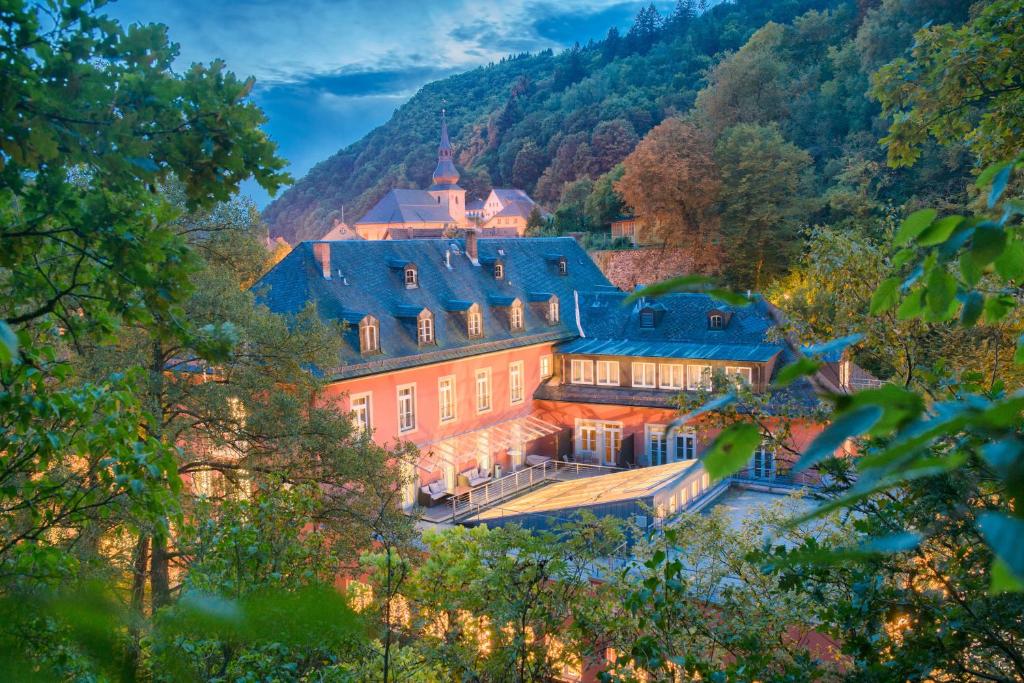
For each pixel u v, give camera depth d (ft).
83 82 13.66
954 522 11.47
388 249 124.67
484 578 31.45
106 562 15.35
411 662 28.66
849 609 16.60
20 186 14.66
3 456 14.96
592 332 139.54
